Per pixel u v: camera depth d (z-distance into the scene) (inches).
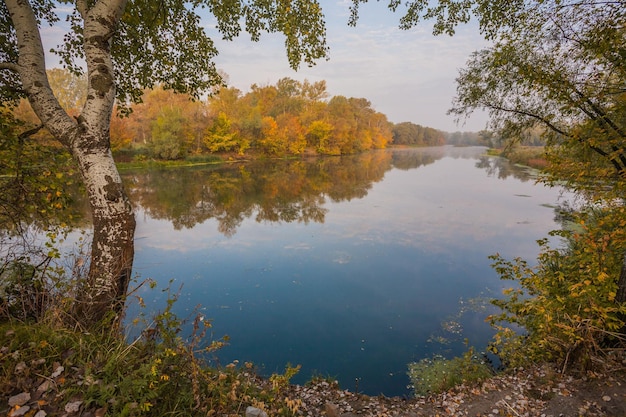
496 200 772.0
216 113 1782.7
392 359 220.2
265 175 1290.6
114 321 114.7
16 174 133.8
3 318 113.7
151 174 1258.0
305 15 165.8
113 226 131.1
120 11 131.3
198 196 832.3
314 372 206.5
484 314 275.3
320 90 2566.4
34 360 89.6
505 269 180.2
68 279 125.3
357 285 334.3
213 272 365.1
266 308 288.2
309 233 520.7
